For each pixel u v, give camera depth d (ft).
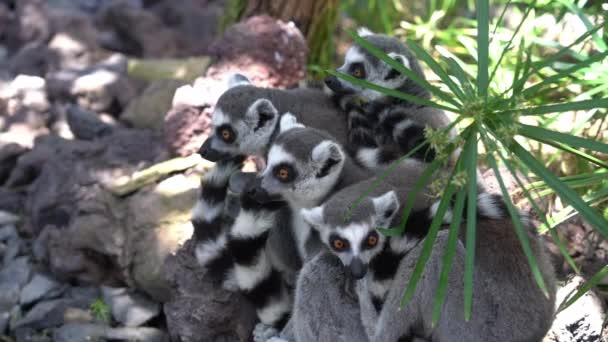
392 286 6.92
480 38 6.61
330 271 7.06
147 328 7.69
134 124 8.71
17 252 8.14
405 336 6.93
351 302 7.07
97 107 8.91
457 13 9.77
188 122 8.12
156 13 10.11
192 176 7.97
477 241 6.86
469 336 6.82
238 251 7.26
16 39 9.63
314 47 8.94
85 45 9.49
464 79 6.66
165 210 7.78
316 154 7.20
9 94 8.91
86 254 7.90
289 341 7.18
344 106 7.78
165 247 7.66
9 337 7.72
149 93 8.75
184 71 8.96
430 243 6.43
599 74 7.69
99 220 7.88
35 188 8.29
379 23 9.76
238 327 7.45
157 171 7.98
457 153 7.37
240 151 7.68
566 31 8.60
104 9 9.87
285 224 7.37
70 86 8.91
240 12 8.96
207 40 9.84
